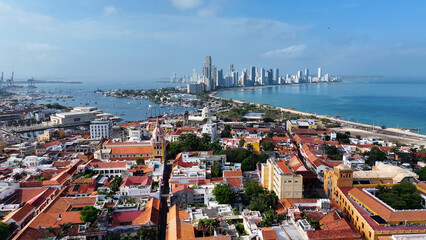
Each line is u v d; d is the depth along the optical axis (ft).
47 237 383.04
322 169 637.71
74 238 367.45
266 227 370.32
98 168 637.30
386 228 360.28
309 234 343.67
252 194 487.20
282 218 402.72
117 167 638.53
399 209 412.77
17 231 418.10
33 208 469.57
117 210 439.63
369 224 371.76
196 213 433.89
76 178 593.42
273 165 521.65
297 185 472.85
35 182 560.20
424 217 373.81
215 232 365.40
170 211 440.45
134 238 374.43
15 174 615.57
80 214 428.56
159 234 416.05
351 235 346.33
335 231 350.43
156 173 594.24
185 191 495.41
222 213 432.25
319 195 539.70
